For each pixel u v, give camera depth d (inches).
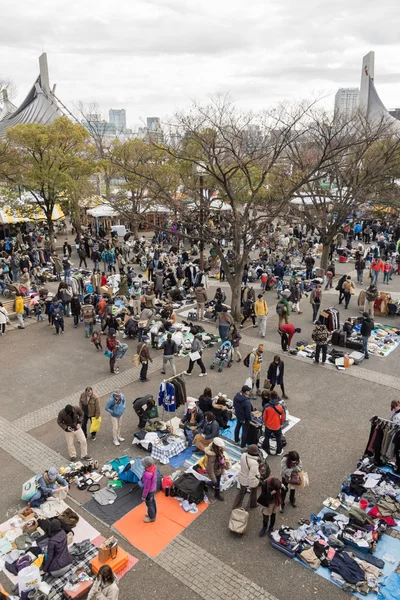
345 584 290.5
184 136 1031.0
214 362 608.4
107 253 1133.1
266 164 923.4
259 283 1077.8
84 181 1445.6
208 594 287.9
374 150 1164.5
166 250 1316.4
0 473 402.3
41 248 1288.1
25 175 1302.9
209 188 1160.2
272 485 318.3
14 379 590.2
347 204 1018.1
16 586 292.5
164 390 468.1
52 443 448.8
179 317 820.6
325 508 357.1
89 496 373.7
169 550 320.5
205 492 376.5
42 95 2278.5
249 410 417.1
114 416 433.7
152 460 337.4
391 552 317.4
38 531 334.0
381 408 511.2
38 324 802.2
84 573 297.7
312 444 441.7
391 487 373.7
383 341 702.5
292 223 1530.5
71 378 590.6
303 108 1987.0
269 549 322.3
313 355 650.8
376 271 1012.5
